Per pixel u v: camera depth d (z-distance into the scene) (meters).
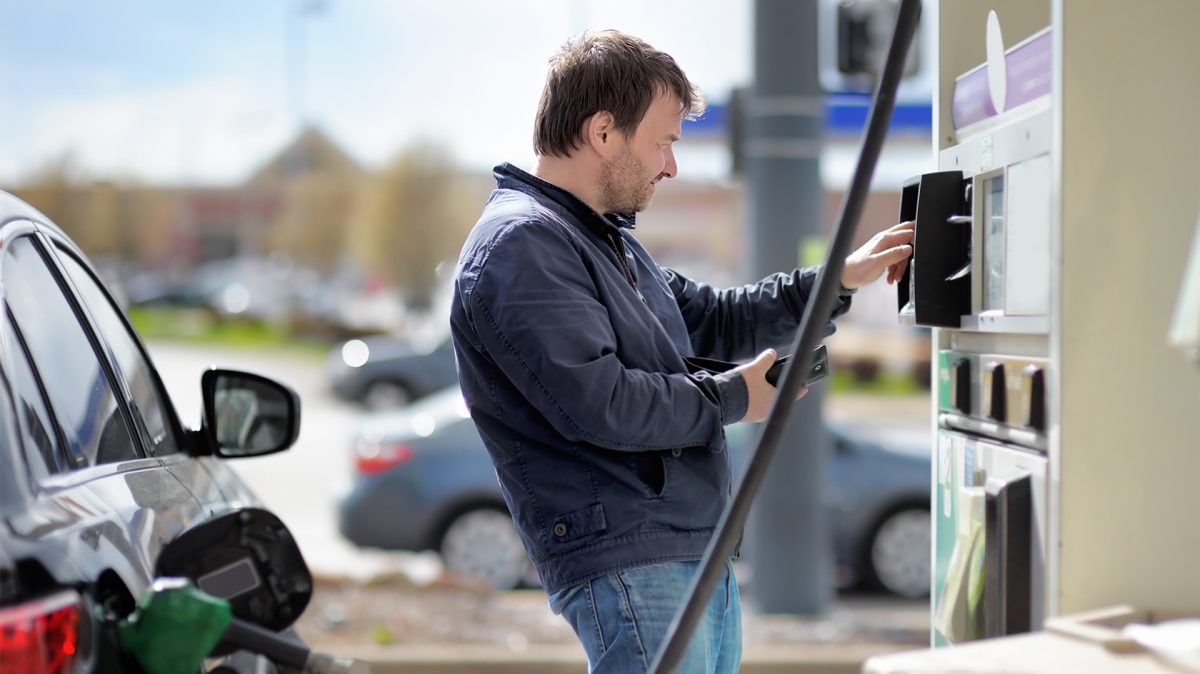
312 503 11.91
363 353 18.92
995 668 1.67
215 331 33.59
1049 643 1.79
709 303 3.06
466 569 8.00
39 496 1.85
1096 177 2.03
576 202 2.63
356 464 8.15
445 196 35.62
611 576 2.48
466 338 2.55
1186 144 2.03
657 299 2.77
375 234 35.56
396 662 5.91
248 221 42.66
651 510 2.50
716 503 2.57
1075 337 2.04
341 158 37.94
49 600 1.65
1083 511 2.04
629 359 2.56
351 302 34.88
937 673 1.66
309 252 37.03
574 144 2.66
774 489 6.93
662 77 2.66
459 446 8.09
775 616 6.91
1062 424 2.04
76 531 1.83
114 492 2.14
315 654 1.88
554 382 2.40
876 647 6.28
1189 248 2.03
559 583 2.52
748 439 7.44
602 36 2.68
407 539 8.03
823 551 6.99
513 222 2.50
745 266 7.11
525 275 2.45
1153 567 2.04
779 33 6.94
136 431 2.61
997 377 2.36
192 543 2.04
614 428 2.41
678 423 2.46
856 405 20.69
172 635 1.77
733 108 7.09
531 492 2.53
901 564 8.28
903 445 8.43
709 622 2.55
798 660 6.04
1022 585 2.21
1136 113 2.03
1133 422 2.04
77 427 2.23
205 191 42.69
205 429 3.09
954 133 2.69
